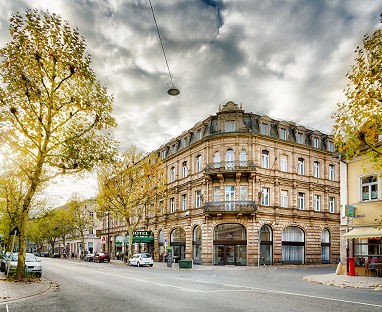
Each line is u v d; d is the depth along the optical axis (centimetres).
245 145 3844
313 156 4356
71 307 1068
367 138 1589
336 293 1367
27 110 1717
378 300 1173
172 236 4559
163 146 4981
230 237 3769
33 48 1664
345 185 2542
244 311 965
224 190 3812
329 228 4403
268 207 3872
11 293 1337
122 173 4166
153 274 2414
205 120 4106
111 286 1616
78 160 1747
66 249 8019
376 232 2120
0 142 1666
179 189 4481
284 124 4144
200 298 1207
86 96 1770
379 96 1523
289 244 4034
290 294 1305
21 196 3138
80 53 1733
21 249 1816
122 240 6041
